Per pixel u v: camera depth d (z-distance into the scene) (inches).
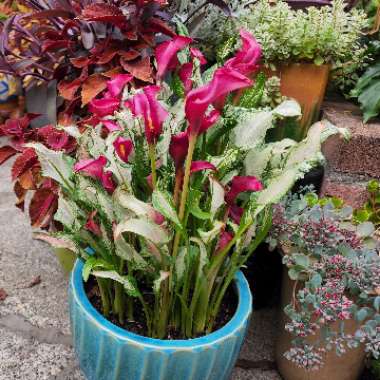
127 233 39.9
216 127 38.7
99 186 37.9
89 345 39.1
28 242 69.5
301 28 62.5
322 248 44.5
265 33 61.5
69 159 40.7
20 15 59.7
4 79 81.7
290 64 64.3
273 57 63.6
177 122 38.6
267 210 39.4
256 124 38.3
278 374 52.8
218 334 38.0
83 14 51.9
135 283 38.1
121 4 57.2
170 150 35.3
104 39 56.8
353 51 68.1
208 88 30.5
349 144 62.6
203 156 38.4
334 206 51.0
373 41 71.4
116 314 42.8
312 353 42.9
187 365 37.2
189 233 40.9
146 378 37.9
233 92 43.5
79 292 40.4
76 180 38.1
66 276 63.6
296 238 45.6
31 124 63.3
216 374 39.6
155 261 38.1
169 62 38.3
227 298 44.9
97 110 38.4
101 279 40.2
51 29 59.5
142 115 33.7
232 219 40.9
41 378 50.0
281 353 51.2
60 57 61.7
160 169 39.3
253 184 36.3
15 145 54.9
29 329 55.5
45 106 62.1
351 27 66.1
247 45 36.1
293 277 43.9
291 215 47.3
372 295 42.7
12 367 50.8
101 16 51.6
